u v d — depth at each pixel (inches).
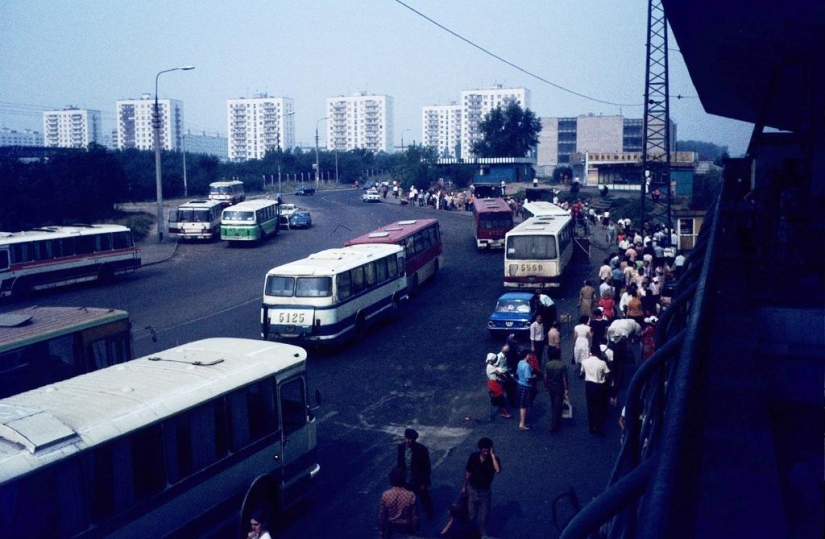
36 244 1134.4
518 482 463.2
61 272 1173.1
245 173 4343.0
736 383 122.0
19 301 1101.1
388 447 536.4
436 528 406.3
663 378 153.6
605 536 120.3
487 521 396.2
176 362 415.5
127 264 1302.9
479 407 621.0
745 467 87.3
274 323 798.5
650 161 1675.7
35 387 498.9
